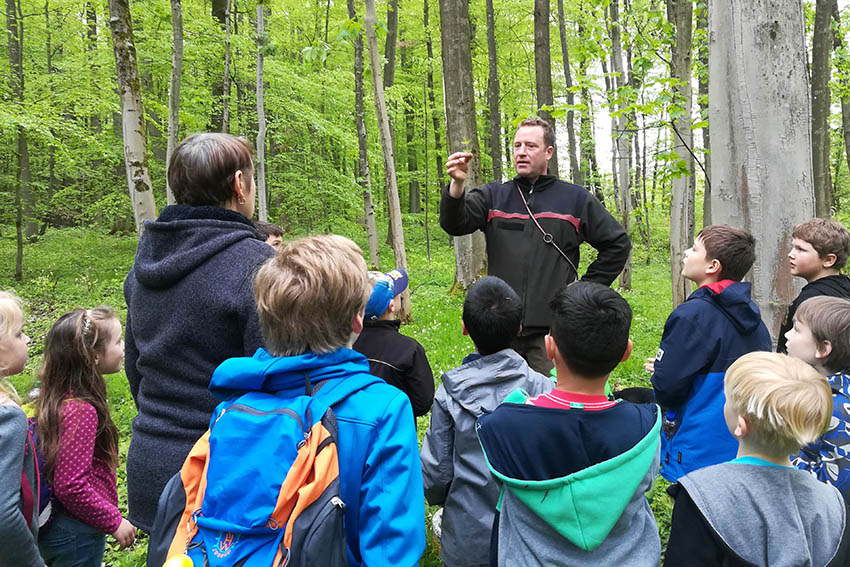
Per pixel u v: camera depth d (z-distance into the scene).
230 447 1.24
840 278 2.77
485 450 1.63
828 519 1.47
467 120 9.66
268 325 1.36
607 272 3.10
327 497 1.18
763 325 2.57
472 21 17.53
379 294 2.42
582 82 6.23
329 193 15.53
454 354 6.71
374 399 1.33
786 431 1.46
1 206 13.37
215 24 11.84
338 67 17.19
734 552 1.42
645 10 6.64
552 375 2.72
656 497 3.28
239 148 1.86
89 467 2.12
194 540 1.22
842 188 22.80
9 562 1.64
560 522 1.46
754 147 3.01
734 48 3.02
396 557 1.23
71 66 12.95
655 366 2.55
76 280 12.30
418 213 25.16
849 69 9.76
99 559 2.24
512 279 3.04
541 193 3.10
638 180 16.47
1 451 1.63
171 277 1.71
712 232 2.55
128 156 5.33
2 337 1.87
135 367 1.99
